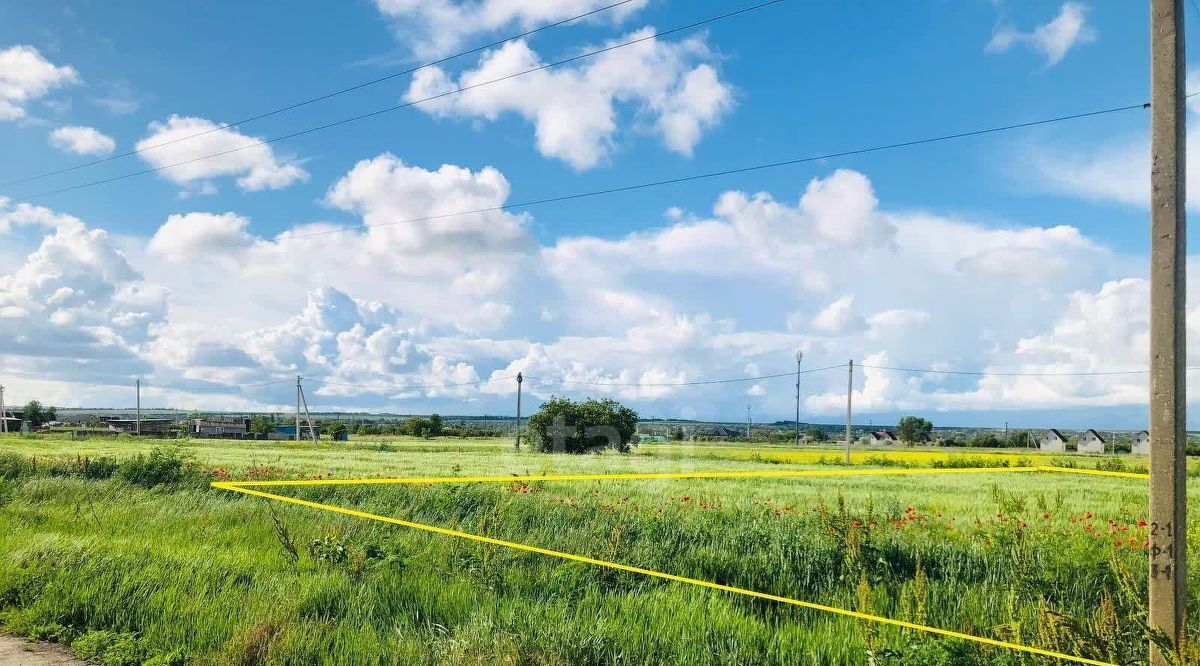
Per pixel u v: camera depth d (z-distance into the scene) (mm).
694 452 29234
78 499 13797
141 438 70688
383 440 67250
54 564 7758
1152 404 5406
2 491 14133
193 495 14547
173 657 5660
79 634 6285
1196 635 5250
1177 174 5383
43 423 111312
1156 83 5504
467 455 33844
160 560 8148
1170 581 5242
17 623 6434
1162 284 5398
